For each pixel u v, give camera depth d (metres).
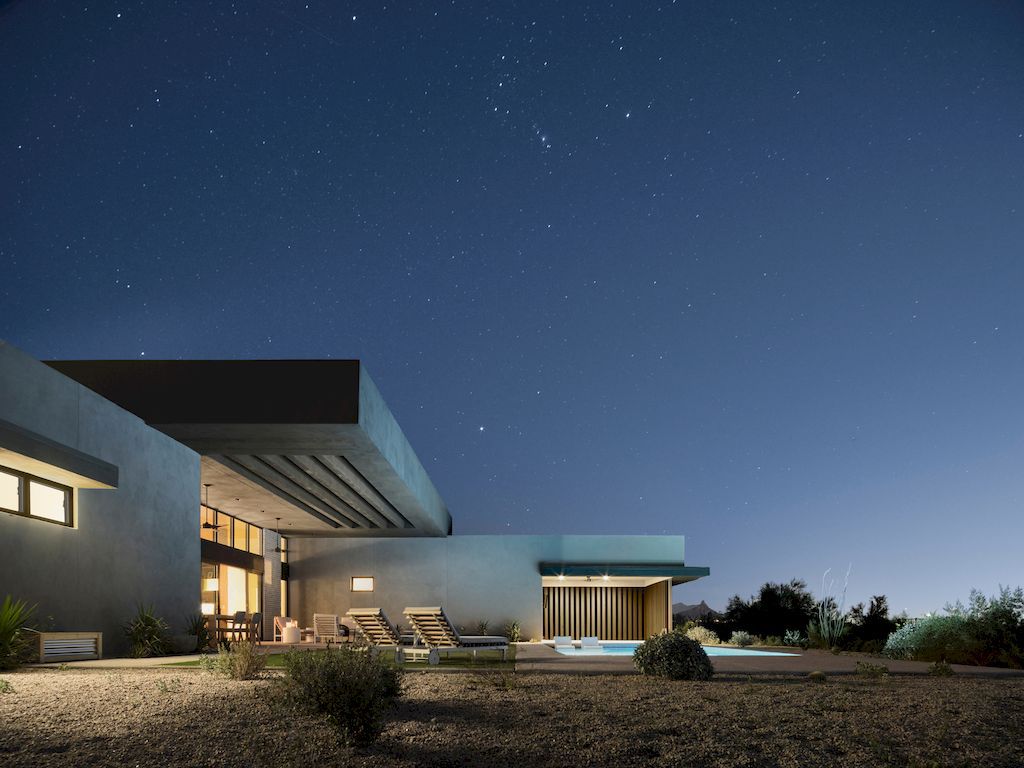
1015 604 14.23
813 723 6.01
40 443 9.98
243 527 26.31
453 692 7.57
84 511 12.15
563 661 12.10
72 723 5.43
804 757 4.97
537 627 28.16
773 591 32.47
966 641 13.62
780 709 6.68
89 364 14.77
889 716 6.39
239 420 14.62
